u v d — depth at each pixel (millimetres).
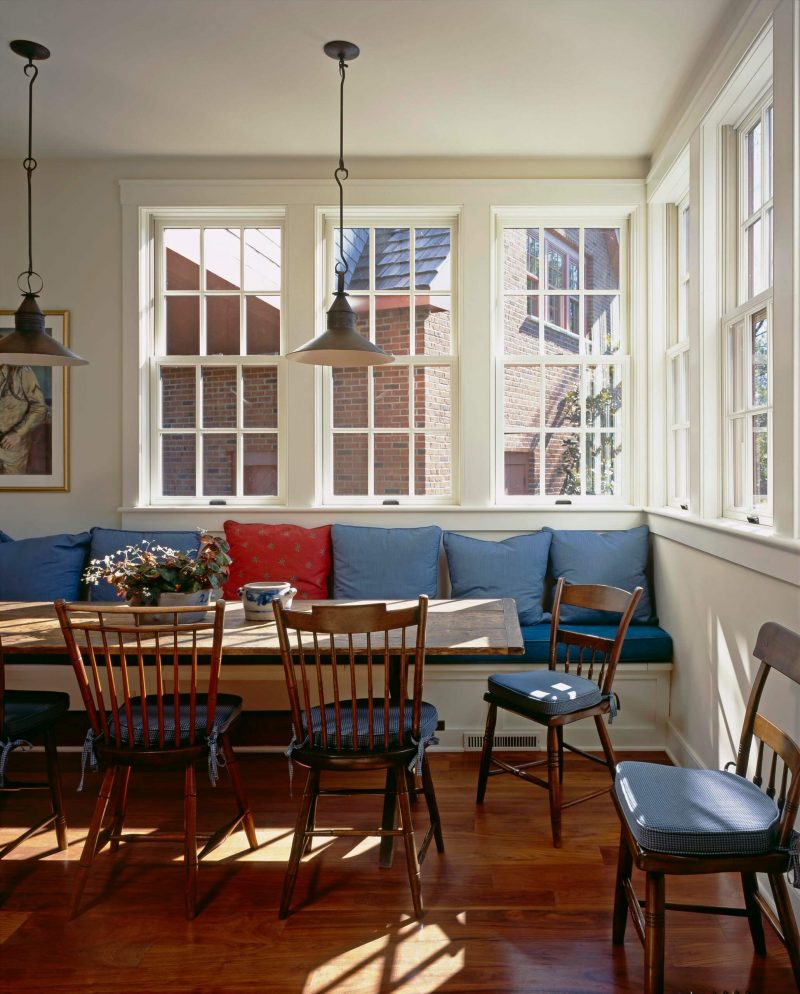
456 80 3438
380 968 2146
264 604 3037
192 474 4457
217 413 4457
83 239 4348
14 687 3812
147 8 2908
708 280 3297
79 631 2852
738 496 3182
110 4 2881
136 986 2078
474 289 4297
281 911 2391
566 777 3475
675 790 2051
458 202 4293
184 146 4148
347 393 4449
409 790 2773
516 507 4285
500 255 4422
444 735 3803
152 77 3420
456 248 4418
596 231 4430
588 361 4402
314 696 3842
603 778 3461
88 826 3031
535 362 4410
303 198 4301
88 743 2539
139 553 3141
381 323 4445
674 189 4035
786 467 2402
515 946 2242
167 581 2936
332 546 4184
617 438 4426
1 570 3980
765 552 2482
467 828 2980
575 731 3777
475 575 4035
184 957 2199
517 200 4281
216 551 3018
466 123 3863
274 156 4277
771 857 1822
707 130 3271
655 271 4234
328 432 4438
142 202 4320
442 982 2090
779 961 2184
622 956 2197
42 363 3434
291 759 2471
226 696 2938
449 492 4426
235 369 4449
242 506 4348
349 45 3148
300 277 4309
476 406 4305
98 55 3238
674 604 3711
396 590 4039
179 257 4461
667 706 3754
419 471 4434
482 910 2428
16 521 4398
